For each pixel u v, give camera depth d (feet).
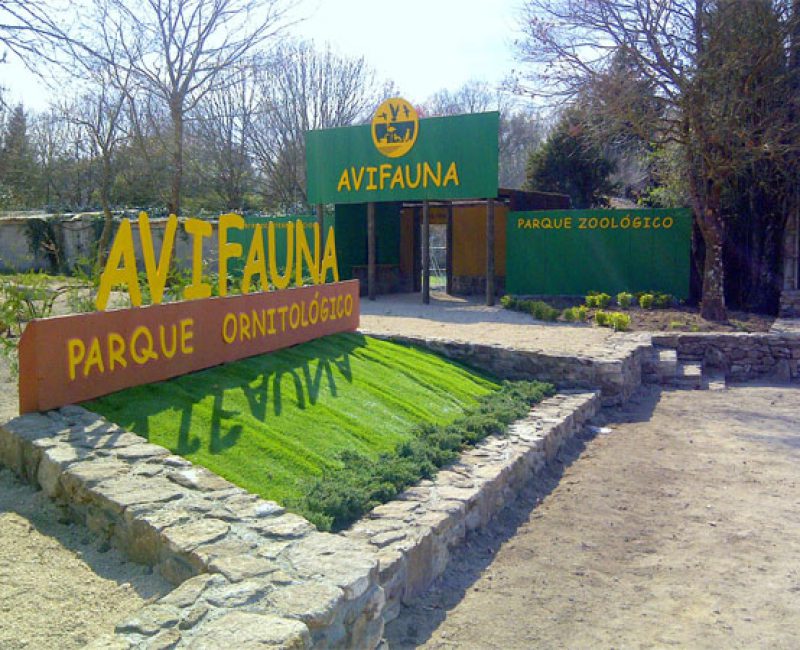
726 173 54.13
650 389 40.98
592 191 104.58
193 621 10.29
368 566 12.16
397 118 64.39
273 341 27.66
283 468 18.72
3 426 17.20
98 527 14.25
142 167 79.00
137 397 20.12
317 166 69.15
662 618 15.49
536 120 124.88
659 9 51.98
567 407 30.83
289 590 11.21
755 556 18.70
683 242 61.72
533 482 24.16
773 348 44.98
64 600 12.14
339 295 33.37
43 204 101.60
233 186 113.09
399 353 33.40
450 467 21.61
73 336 18.81
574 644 14.40
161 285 22.16
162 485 14.88
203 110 106.22
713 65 51.42
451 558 17.84
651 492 23.66
